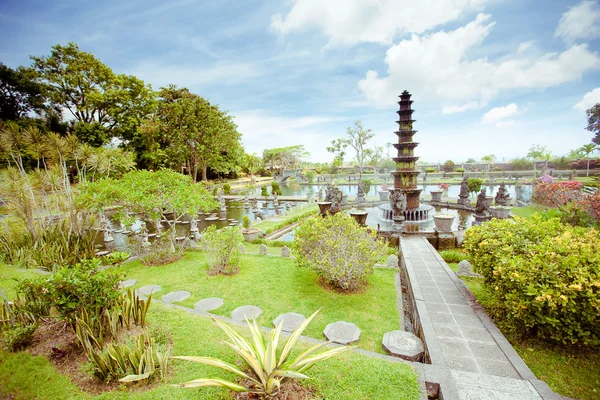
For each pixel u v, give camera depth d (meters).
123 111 28.48
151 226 17.33
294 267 8.38
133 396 3.23
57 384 3.57
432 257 8.45
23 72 19.41
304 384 3.26
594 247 4.46
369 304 6.02
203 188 10.62
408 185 15.68
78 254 9.17
